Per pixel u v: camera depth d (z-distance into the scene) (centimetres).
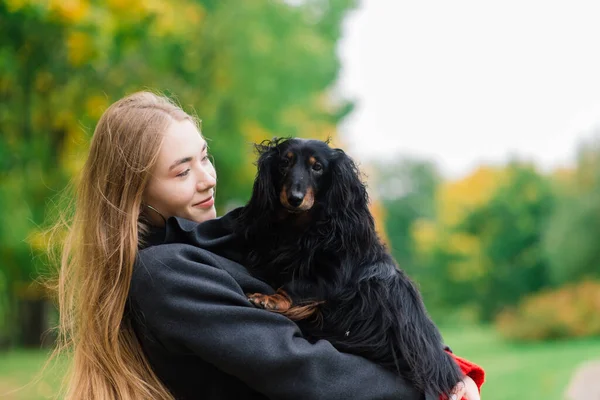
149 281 229
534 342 1984
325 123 1917
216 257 247
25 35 845
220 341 218
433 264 3488
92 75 959
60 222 277
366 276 253
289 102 1631
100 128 252
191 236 247
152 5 882
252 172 1526
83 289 242
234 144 1479
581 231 2392
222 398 235
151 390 236
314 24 1959
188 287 225
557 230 2520
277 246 271
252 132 1528
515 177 3116
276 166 282
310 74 1661
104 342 234
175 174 250
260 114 1538
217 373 236
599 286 2116
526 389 1025
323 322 248
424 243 3716
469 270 3170
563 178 2908
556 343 1908
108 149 246
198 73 1384
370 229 271
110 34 858
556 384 1049
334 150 285
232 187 1579
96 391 232
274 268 266
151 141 245
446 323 3497
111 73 1023
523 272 3002
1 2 772
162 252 233
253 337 219
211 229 259
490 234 3144
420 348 238
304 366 217
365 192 278
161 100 263
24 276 1295
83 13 787
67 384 253
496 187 3138
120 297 235
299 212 270
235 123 1502
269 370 216
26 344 1841
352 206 271
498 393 1004
